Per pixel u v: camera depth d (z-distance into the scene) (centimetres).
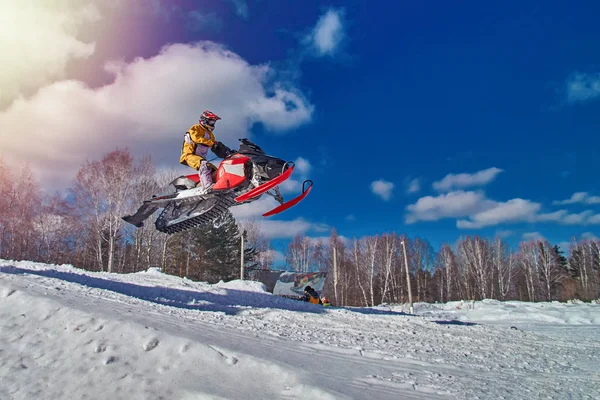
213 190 723
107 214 2747
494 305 2347
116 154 2795
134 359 393
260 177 711
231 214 3756
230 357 405
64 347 408
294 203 756
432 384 420
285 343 536
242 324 630
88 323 448
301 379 371
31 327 441
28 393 336
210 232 3444
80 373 366
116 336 428
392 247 4081
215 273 3425
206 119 765
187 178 782
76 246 3266
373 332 743
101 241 2955
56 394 336
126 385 351
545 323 1503
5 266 848
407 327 845
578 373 541
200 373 377
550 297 4397
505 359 611
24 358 386
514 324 1468
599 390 446
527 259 4806
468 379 458
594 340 882
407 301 4041
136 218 852
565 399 404
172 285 1106
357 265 4097
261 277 1931
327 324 781
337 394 338
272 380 374
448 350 642
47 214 3066
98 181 2734
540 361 616
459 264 5056
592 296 4481
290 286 1894
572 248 5681
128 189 2823
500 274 4409
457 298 4616
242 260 1889
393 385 403
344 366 457
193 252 3497
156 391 345
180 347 413
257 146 742
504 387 433
